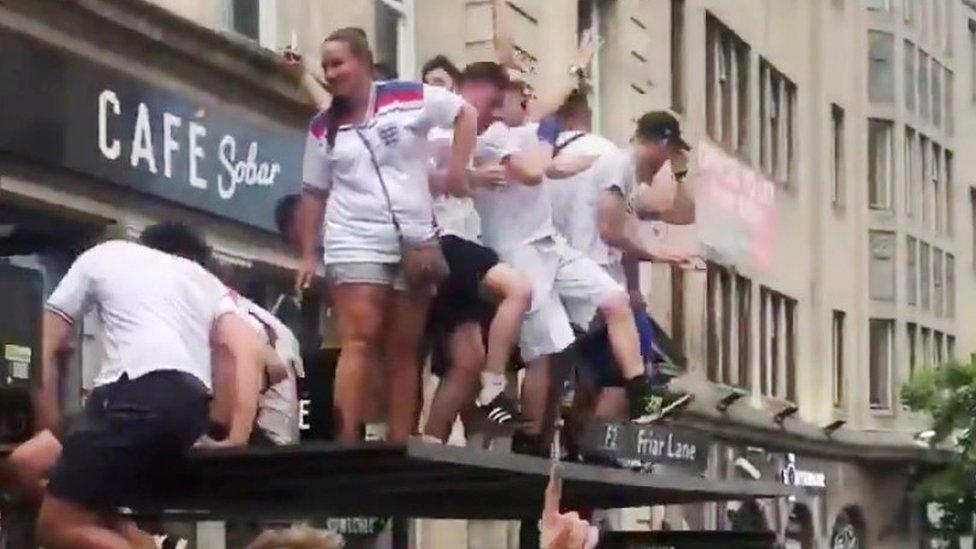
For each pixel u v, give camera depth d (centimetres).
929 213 3581
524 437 792
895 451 3266
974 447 3136
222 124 1170
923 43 3553
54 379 635
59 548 538
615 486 682
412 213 676
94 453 539
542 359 797
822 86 3078
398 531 914
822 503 3030
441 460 523
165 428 545
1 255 986
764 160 2752
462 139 686
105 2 1024
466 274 744
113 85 1052
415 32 1515
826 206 3094
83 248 1038
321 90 1288
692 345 2283
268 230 1215
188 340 566
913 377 3167
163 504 595
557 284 838
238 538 1133
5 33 955
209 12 1170
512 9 1661
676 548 873
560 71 1803
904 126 3403
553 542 550
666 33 2239
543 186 822
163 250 620
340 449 521
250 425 585
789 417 2812
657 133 948
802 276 2964
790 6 2911
